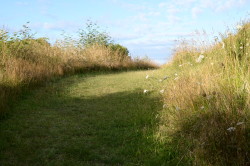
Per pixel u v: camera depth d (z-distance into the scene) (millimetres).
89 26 16688
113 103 6785
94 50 15047
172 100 5352
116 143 4242
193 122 4078
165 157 3604
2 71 7547
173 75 8695
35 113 5840
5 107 5641
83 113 5965
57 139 4418
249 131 3369
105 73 12750
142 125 4996
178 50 11680
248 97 3922
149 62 17453
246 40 6203
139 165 3525
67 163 3539
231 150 3189
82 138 4496
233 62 5570
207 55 7543
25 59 9922
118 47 17031
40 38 13945
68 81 9828
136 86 8805
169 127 4371
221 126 3467
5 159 3627
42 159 3650
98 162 3674
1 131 4629
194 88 5082
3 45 9648
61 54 12953
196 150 3373
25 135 4516
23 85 7496
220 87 4621
